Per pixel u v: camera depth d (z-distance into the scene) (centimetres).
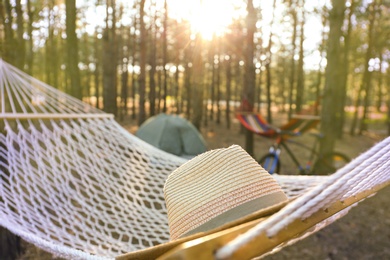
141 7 1294
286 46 2097
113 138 346
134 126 1662
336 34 638
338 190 58
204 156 140
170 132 775
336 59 639
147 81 2828
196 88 1273
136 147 349
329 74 648
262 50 1962
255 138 1392
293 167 884
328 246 444
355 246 443
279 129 661
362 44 1695
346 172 53
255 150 1153
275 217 51
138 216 282
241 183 125
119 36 1997
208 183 130
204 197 125
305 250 434
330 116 651
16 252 384
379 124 2478
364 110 1811
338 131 1514
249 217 71
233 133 1602
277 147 659
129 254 75
